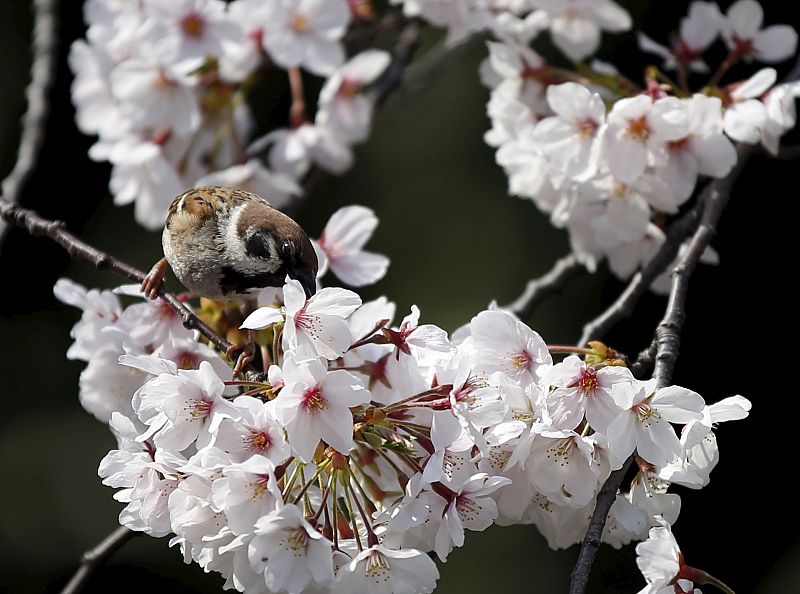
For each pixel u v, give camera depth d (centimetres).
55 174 1402
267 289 739
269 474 492
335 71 957
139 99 870
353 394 510
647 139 692
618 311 745
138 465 536
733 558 1220
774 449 1239
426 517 515
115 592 1305
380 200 1338
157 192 916
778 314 1259
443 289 1291
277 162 973
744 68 1264
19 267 1394
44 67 1032
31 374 1388
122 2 923
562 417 534
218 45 849
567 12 909
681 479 537
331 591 505
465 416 516
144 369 537
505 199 1312
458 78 1354
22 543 1336
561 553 1204
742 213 1275
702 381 1266
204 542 527
